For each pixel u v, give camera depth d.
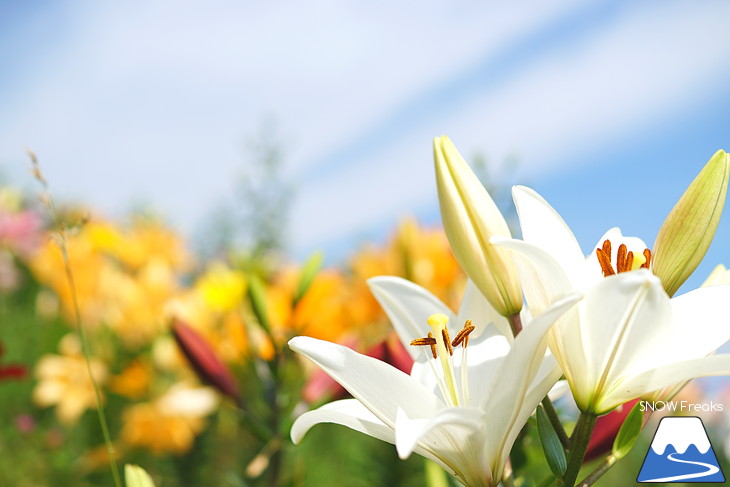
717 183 0.60
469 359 0.64
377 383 0.58
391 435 0.59
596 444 0.66
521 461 0.74
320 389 0.97
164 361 1.64
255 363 1.05
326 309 1.11
